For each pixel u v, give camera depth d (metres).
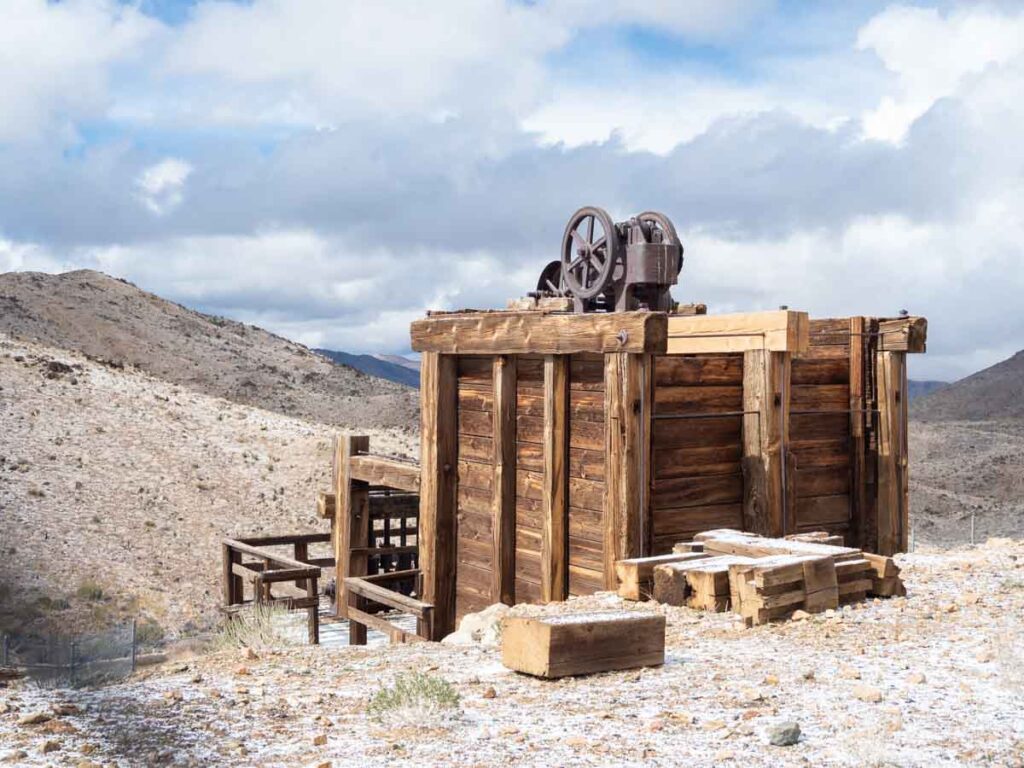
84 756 5.63
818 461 15.02
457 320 15.93
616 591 12.06
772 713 6.40
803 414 14.87
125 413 42.56
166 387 52.53
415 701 6.59
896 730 5.98
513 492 15.34
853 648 8.30
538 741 5.91
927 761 5.40
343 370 109.94
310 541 23.42
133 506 32.22
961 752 5.54
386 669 8.23
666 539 13.27
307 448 44.03
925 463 62.69
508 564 15.28
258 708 6.78
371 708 6.65
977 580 11.27
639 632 7.83
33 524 28.31
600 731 6.11
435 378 16.50
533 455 14.99
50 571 25.25
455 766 5.46
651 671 7.71
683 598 10.12
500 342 14.97
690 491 13.47
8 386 40.94
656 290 15.05
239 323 122.69
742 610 9.54
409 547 20.33
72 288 106.56
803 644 8.52
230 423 46.69
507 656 7.84
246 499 36.16
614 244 14.69
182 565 28.36
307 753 5.71
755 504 13.60
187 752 5.73
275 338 121.12
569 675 7.55
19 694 7.25
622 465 12.61
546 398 14.21
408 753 5.70
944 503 47.34
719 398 13.73
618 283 15.00
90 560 26.73
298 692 7.30
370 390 103.00
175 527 31.42
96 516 30.34
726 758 5.52
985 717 6.22
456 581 16.64
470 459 16.34
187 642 18.19
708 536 11.53
